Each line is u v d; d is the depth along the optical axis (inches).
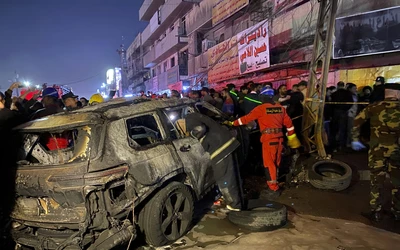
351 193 197.3
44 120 143.1
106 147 127.6
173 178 153.3
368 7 330.3
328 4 243.8
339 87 312.3
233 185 157.6
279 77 482.0
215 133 154.3
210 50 680.4
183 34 945.5
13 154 145.7
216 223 163.0
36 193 124.4
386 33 314.2
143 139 186.1
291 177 223.9
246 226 150.6
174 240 144.2
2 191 134.3
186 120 158.6
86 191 116.6
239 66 557.9
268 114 197.8
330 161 223.6
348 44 344.5
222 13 644.7
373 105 159.3
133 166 130.7
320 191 203.3
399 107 150.9
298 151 254.7
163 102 172.4
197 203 193.8
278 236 141.1
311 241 134.2
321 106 246.5
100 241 119.4
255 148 256.4
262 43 476.7
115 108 146.1
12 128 147.0
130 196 126.8
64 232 127.7
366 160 252.8
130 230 124.6
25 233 136.4
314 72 259.1
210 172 173.9
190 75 844.6
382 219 159.6
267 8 532.1
